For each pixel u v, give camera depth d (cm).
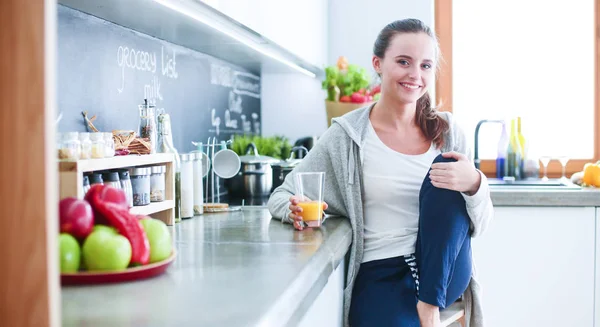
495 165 391
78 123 194
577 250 297
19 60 68
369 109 216
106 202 121
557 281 299
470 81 405
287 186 216
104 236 115
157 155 184
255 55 307
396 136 213
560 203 296
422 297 184
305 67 369
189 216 212
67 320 91
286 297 106
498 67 402
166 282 115
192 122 290
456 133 219
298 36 320
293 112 406
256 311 95
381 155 208
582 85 396
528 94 401
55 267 70
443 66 400
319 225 189
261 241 165
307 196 192
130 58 228
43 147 68
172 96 267
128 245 117
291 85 405
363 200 208
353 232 202
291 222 199
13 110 69
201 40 259
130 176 175
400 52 205
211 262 135
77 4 184
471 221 193
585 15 392
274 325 95
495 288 302
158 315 93
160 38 253
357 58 409
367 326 190
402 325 183
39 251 69
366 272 203
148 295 105
